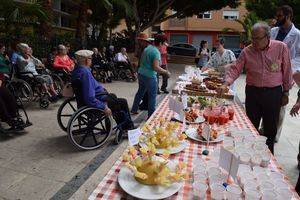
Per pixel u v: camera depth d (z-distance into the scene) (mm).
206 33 30719
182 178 1568
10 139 4262
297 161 3881
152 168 1529
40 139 4312
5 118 4250
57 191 2990
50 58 7727
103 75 9891
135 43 13891
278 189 1478
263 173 1604
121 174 1589
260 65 3025
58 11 14141
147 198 1405
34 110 5793
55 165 3525
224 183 1513
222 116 2666
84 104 4004
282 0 16766
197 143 2174
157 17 14789
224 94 3727
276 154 4133
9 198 2834
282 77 3066
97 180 3229
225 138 2184
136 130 2023
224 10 29656
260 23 2926
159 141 1976
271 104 3057
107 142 4281
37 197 2875
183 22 30812
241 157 1796
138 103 5598
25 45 6164
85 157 3771
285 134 5035
